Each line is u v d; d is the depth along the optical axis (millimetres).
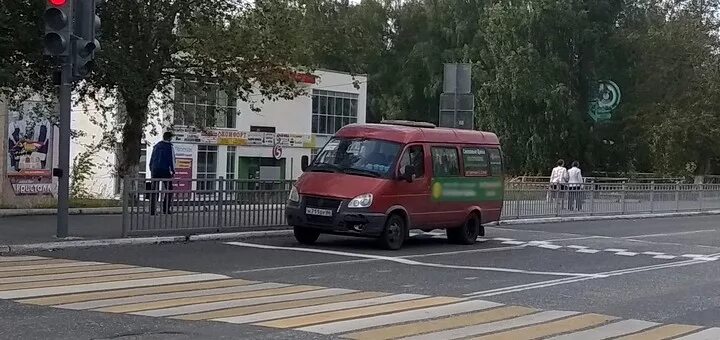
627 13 63188
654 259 17594
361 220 16453
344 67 68188
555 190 28906
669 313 10664
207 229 17781
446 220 18406
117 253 14727
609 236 23031
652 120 59938
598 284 13266
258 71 27312
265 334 8297
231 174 51688
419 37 76688
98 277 11773
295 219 16906
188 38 26094
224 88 27250
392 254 16297
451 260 15836
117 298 10125
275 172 53938
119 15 23062
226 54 26531
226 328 8523
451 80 22516
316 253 15891
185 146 48531
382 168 17047
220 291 10969
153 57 24031
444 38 74312
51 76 22578
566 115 59188
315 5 31594
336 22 34344
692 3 65312
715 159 63906
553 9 59406
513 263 15820
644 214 33219
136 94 23344
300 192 16969
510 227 25109
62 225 15711
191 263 13750
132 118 26625
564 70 59375
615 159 62812
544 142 59625
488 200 19797
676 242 21953
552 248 19047
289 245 17156
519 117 60688
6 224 18078
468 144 19312
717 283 13906
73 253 14500
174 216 17141
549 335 8828
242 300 10305
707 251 19750
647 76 61438
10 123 24172
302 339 8133
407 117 76875
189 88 27125
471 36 70688
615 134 62312
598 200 30969
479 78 62906
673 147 58781
